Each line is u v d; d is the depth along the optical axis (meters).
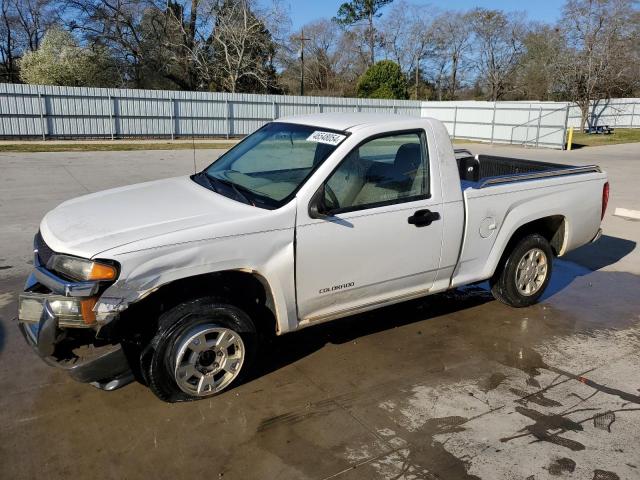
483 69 62.50
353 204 3.69
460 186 4.20
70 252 3.06
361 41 63.28
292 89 56.25
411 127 3.97
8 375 3.69
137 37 40.12
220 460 2.89
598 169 5.42
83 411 3.30
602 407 3.49
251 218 3.32
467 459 2.95
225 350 3.41
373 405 3.45
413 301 5.26
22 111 23.17
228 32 39.00
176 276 3.11
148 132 26.38
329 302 3.74
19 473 2.76
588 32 33.66
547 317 4.97
